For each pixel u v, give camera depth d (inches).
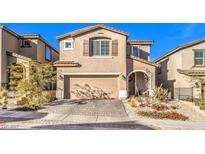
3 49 954.1
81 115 563.8
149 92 909.2
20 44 1115.3
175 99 886.4
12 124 456.4
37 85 776.9
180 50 1021.8
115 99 878.4
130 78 989.2
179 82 1013.2
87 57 912.3
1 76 930.1
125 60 906.7
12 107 678.5
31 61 833.5
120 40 913.5
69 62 898.1
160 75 1249.4
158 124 471.2
